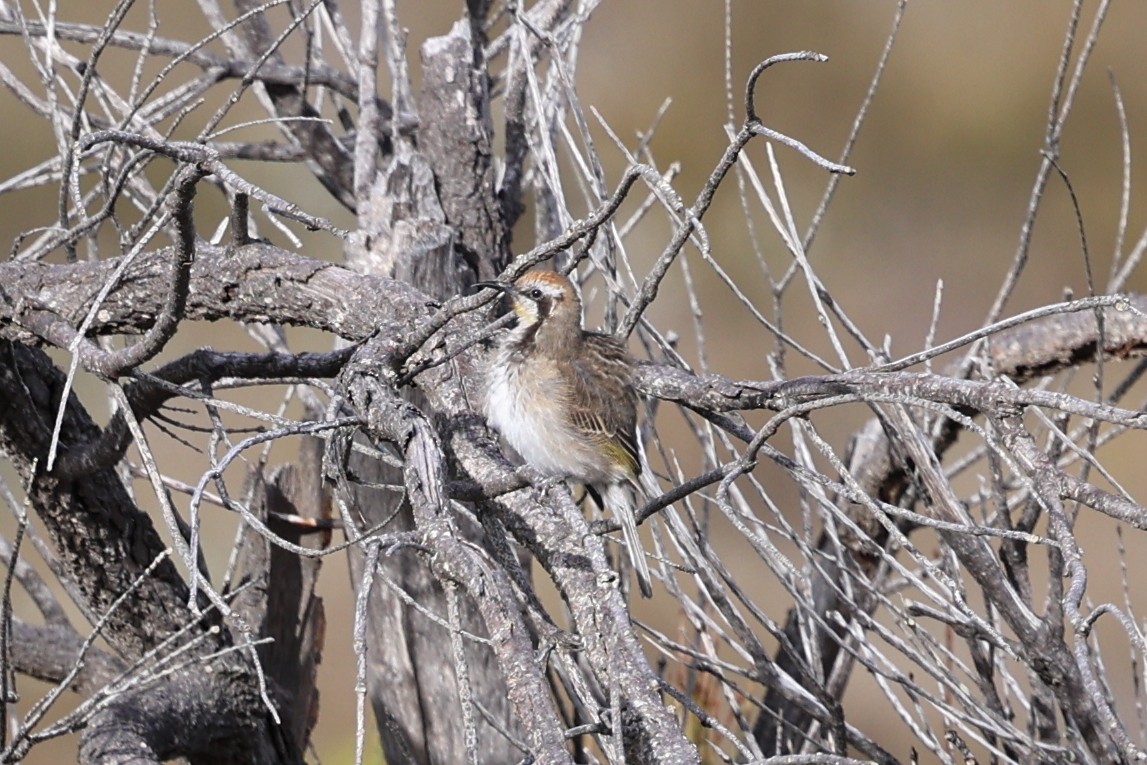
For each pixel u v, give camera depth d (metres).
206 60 15.04
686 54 36.09
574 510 8.54
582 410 12.34
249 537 14.12
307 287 11.11
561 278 12.66
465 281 13.79
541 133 12.77
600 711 7.98
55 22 14.56
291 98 15.53
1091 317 13.48
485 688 13.50
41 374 12.31
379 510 13.67
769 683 11.62
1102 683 11.41
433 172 14.42
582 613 8.83
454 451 10.47
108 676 13.35
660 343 12.15
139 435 10.16
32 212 33.19
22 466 12.34
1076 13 11.45
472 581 7.35
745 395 9.88
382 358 9.09
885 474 14.61
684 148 34.56
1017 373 14.07
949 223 35.69
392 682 13.73
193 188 8.98
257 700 13.21
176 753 12.51
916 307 34.28
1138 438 29.42
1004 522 11.83
